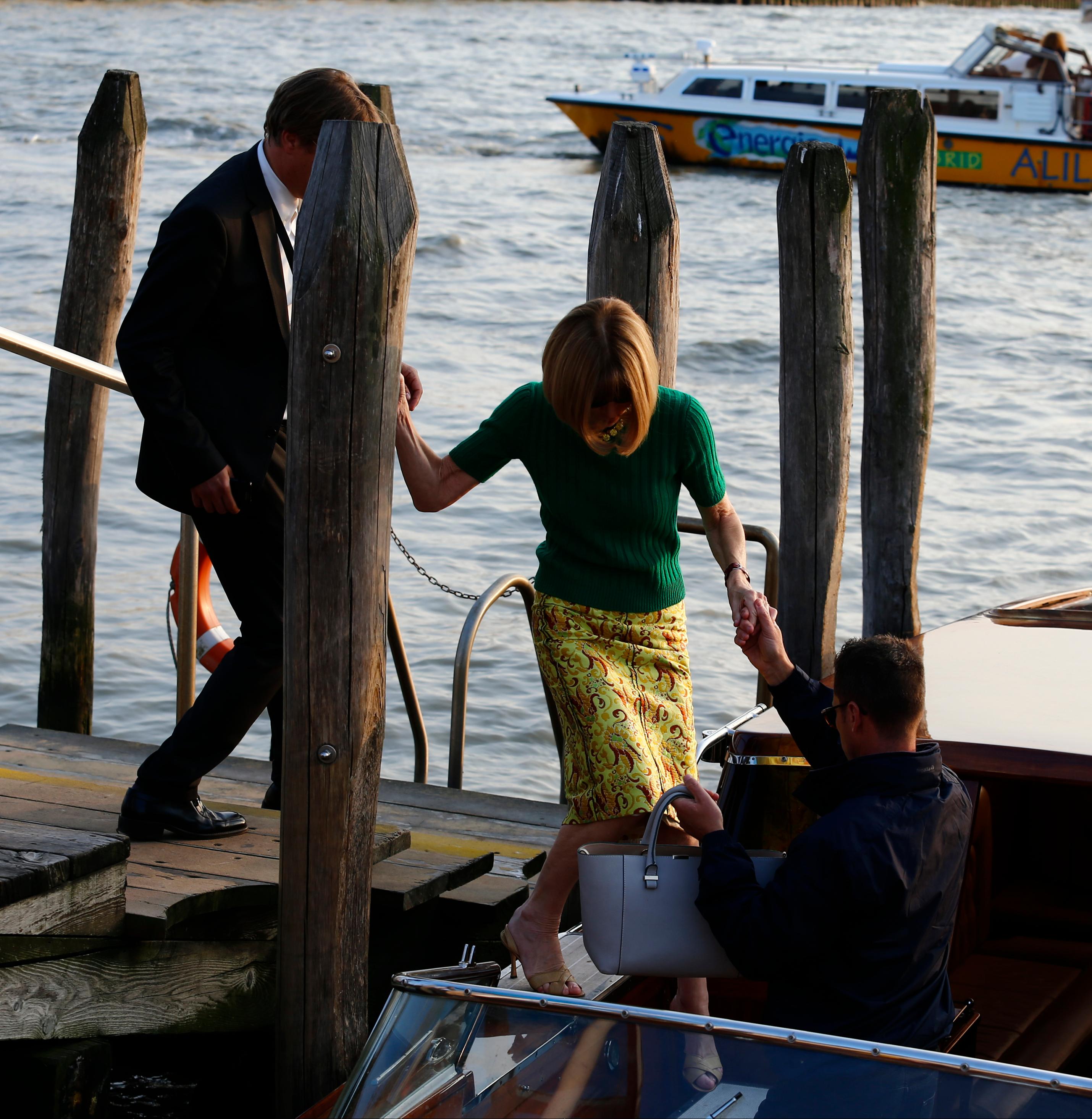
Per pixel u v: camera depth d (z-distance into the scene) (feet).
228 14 351.05
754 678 50.70
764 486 72.90
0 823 20.27
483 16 372.38
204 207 20.20
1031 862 26.61
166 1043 25.44
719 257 136.67
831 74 165.78
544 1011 15.03
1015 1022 21.94
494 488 71.00
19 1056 19.12
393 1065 15.34
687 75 173.06
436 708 48.47
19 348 24.12
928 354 36.35
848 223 34.04
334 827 19.43
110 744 31.94
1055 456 79.41
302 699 19.13
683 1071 14.43
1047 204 161.48
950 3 419.95
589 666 19.02
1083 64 162.61
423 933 24.91
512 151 197.57
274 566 22.09
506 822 29.50
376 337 18.35
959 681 25.68
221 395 20.94
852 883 15.65
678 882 17.01
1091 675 26.02
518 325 107.96
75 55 265.75
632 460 19.03
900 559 37.19
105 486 69.15
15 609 55.31
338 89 20.54
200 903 20.39
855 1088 14.06
